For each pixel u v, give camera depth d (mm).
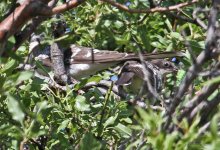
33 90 10414
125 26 10695
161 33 15641
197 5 8852
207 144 6250
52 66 16250
